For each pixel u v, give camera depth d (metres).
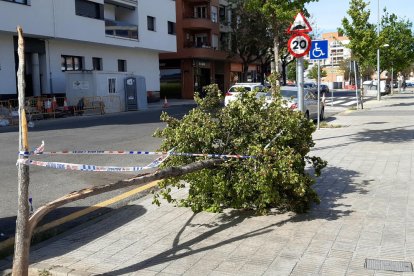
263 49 48.25
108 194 7.51
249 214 5.90
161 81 48.81
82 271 4.27
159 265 4.40
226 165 5.64
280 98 6.52
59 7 27.70
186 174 5.38
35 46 27.61
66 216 6.29
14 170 9.45
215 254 4.61
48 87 28.64
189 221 5.74
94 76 26.95
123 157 11.05
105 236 5.30
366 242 4.76
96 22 30.91
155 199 5.98
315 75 68.06
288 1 15.38
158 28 38.53
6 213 6.44
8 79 25.91
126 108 29.33
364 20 26.69
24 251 3.72
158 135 6.05
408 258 4.33
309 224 5.39
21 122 3.69
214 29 49.19
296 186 5.52
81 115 25.92
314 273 4.08
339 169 8.52
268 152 5.54
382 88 48.31
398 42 42.56
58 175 8.96
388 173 8.07
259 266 4.28
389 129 15.00
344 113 23.78
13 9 24.56
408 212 5.73
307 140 6.25
